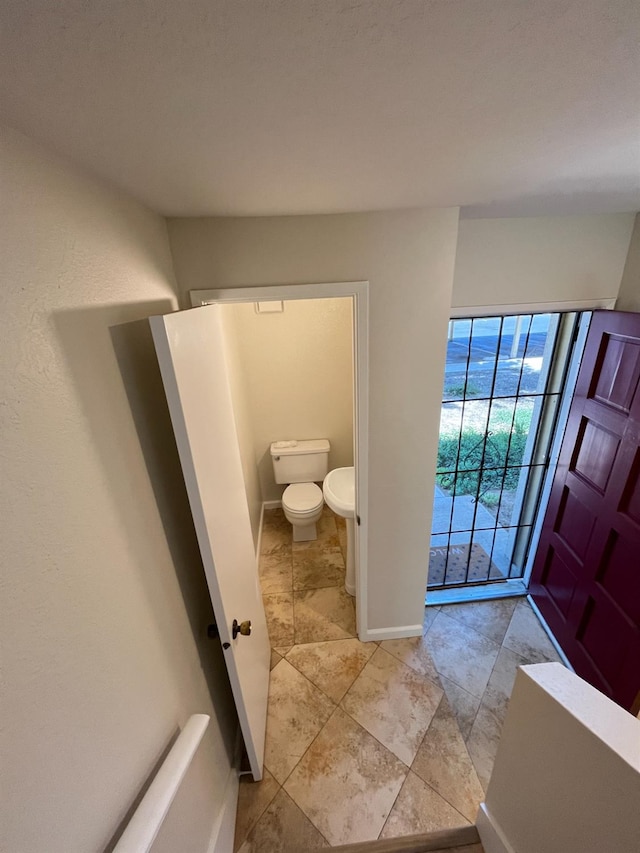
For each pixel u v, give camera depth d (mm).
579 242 1717
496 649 2145
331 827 1424
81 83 442
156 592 979
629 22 375
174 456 1229
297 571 2727
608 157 810
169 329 903
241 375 2748
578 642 1973
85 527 689
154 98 496
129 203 992
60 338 661
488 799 1303
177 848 933
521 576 2619
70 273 703
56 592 592
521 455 2355
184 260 1364
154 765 880
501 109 573
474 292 1772
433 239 1402
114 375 865
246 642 1492
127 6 321
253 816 1460
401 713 1815
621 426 1651
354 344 1552
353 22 364
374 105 549
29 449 559
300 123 602
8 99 468
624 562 1664
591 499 1858
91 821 637
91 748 648
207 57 409
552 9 357
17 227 563
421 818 1442
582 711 913
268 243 1364
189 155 712
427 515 1887
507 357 2096
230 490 1438
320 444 3191
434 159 796
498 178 966
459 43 403
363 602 2072
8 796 472
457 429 2254
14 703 493
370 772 1588
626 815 795
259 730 1577
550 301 1808
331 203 1169
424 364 1589
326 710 1834
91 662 668
